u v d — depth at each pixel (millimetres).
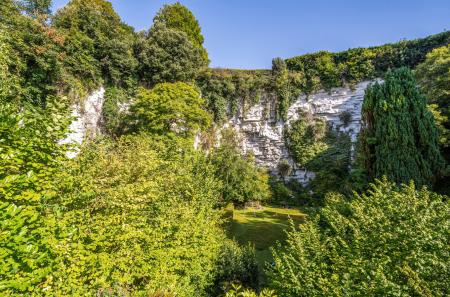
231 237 15086
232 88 26562
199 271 8078
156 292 5926
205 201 11297
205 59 30594
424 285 3719
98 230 5141
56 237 3801
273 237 15344
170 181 9625
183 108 18828
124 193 6273
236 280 8938
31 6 19922
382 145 10281
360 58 24938
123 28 26656
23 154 3658
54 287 3863
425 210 5336
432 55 16703
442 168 9984
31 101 15625
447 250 4258
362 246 5047
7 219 2447
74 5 22391
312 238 6219
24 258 2547
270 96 26906
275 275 5961
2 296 2469
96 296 4824
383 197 6699
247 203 22438
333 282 4461
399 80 10719
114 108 20281
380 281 3799
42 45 16844
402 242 4684
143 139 15242
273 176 25891
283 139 26156
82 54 19172
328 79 25812
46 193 4184
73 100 17969
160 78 22797
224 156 22016
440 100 13797
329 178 22828
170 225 7188
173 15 30125
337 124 25016
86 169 6734
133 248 5898
